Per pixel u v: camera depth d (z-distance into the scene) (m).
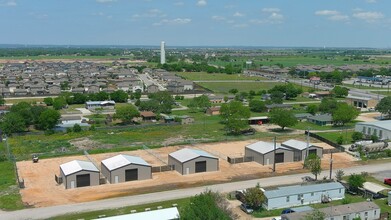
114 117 112.62
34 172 69.38
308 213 46.34
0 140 93.69
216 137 95.94
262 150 75.12
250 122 112.38
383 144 82.88
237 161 75.38
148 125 109.31
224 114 113.31
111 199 57.09
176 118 114.50
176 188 61.59
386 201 55.41
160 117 118.94
